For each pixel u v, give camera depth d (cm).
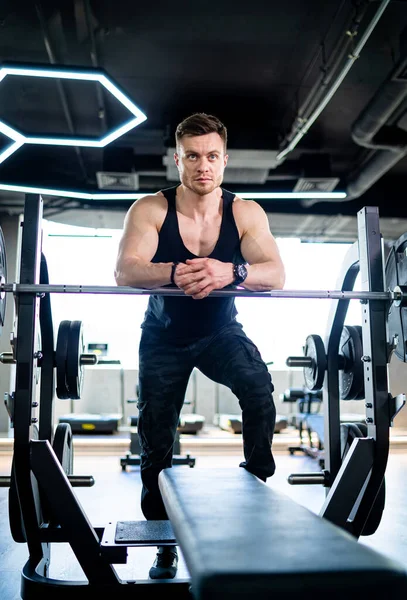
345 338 210
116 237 822
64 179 702
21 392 154
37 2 398
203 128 162
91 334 877
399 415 810
